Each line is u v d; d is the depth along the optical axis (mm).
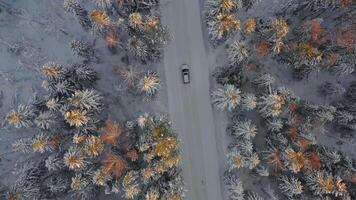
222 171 39625
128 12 34688
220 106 35562
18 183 34250
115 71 39344
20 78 39281
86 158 32719
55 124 34594
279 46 34719
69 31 39594
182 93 39938
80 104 32438
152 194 32031
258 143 37469
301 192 33812
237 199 35469
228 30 33312
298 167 32562
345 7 35594
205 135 39875
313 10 37375
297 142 34094
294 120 35031
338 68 37656
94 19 33062
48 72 32188
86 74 34938
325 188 32531
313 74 39625
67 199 35781
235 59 34281
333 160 34406
